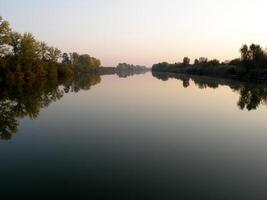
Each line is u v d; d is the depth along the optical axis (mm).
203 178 12367
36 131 20641
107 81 86062
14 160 14516
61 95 43312
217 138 19125
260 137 19500
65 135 19500
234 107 33000
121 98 39844
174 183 11781
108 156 15148
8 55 63250
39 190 11078
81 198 10430
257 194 10859
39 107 31562
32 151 16000
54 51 89000
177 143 17750
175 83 76500
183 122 24000
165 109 30484
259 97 43625
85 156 15156
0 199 10320
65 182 11820
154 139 18609
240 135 19984
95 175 12586
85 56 141625
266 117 26906
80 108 30828
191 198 10484
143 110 29656
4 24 57094
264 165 14039
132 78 111125
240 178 12406
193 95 44938
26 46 68375
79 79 94500
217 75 113375
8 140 18281
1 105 32719
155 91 51219
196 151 16203
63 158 14797
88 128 21531
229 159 14922
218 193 10938
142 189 11234
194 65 154625
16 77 61625
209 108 31844
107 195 10648
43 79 76438
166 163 14180
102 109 30156
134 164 13969
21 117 25844
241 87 62219
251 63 87125
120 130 20906
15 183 11734
